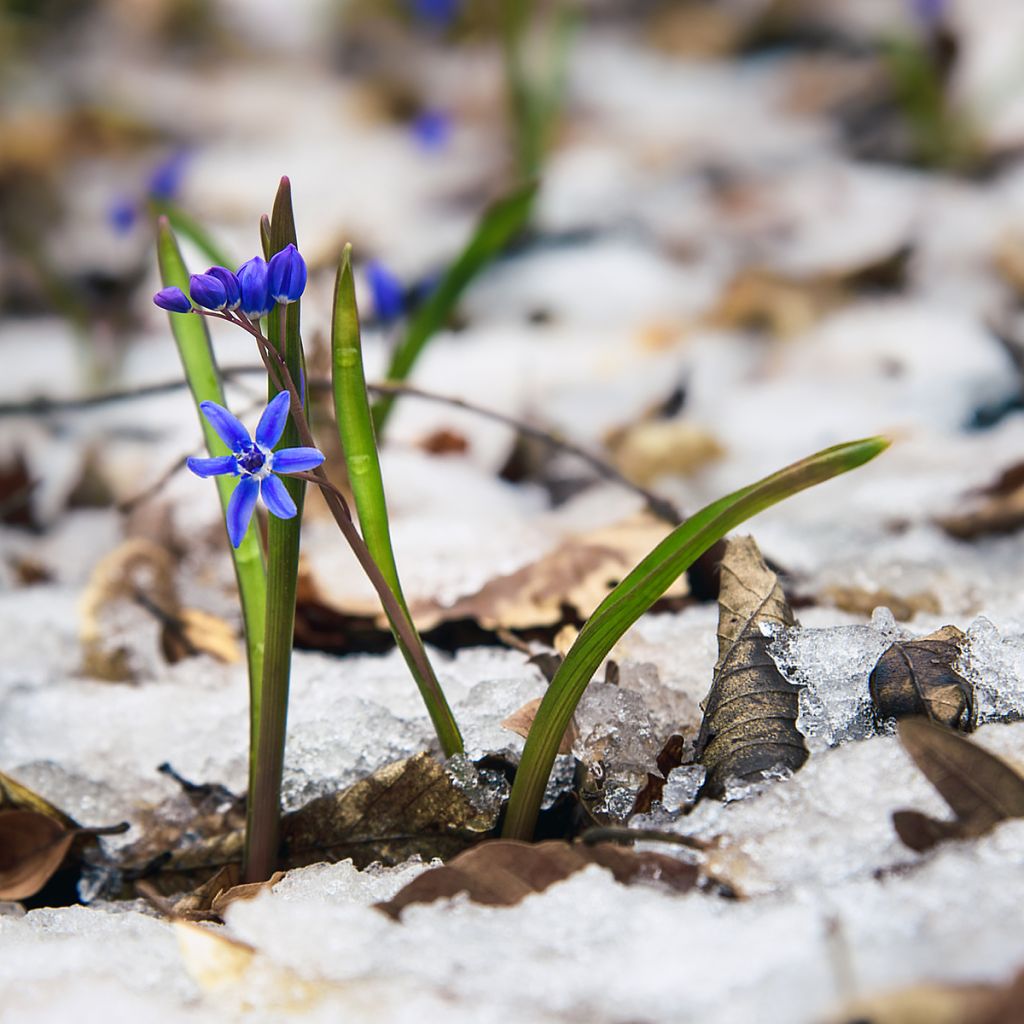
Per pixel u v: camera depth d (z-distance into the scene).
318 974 0.50
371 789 0.57
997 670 0.57
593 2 3.28
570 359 1.29
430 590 0.68
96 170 2.33
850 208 1.70
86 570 0.84
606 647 0.53
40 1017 0.50
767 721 0.56
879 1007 0.47
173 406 1.20
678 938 0.50
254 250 1.66
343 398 0.54
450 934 0.51
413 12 3.16
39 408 0.74
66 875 0.58
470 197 2.00
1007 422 0.98
